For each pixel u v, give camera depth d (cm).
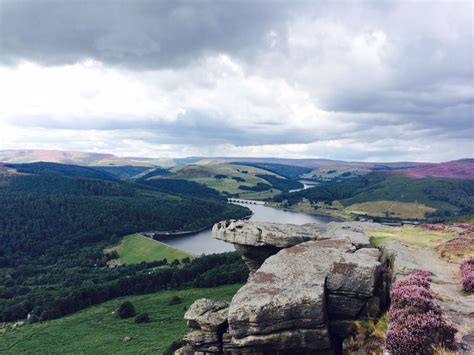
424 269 2278
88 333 10350
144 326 10544
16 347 9669
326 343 1988
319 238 3180
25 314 12938
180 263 17588
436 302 1767
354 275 2209
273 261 2506
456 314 1645
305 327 1991
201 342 2316
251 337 1989
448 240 3175
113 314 11819
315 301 1980
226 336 2262
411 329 1480
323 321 1980
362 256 2498
